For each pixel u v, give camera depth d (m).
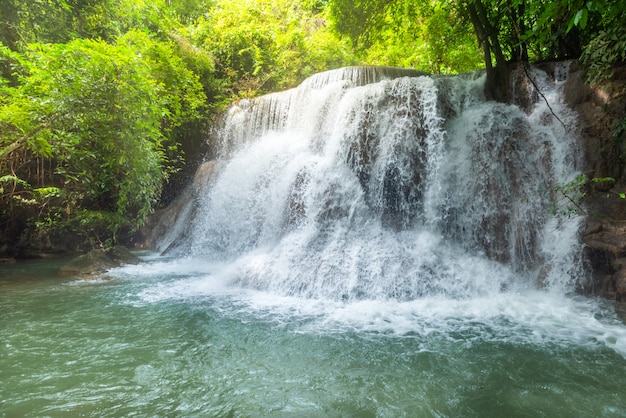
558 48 9.62
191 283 7.82
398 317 5.41
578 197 6.29
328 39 18.84
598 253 6.03
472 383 3.44
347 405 3.06
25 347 4.33
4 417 2.82
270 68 18.64
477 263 7.07
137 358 4.03
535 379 3.49
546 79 8.45
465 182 7.94
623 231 5.77
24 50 9.66
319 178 9.05
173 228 12.86
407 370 3.72
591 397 3.15
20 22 9.98
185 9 20.00
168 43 14.98
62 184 11.23
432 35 13.55
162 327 5.05
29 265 10.01
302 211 9.16
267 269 7.47
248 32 17.83
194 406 3.04
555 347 4.22
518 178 7.44
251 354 4.14
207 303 6.25
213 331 4.89
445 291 6.35
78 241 11.92
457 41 13.34
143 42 13.08
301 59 19.00
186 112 14.36
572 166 7.09
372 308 5.84
